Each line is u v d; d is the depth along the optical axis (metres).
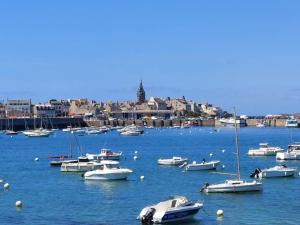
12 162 137.50
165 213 58.91
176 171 111.00
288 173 97.25
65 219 61.72
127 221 60.53
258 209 66.75
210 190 77.56
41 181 95.50
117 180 94.44
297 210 66.06
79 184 90.69
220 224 59.03
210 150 183.62
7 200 74.69
